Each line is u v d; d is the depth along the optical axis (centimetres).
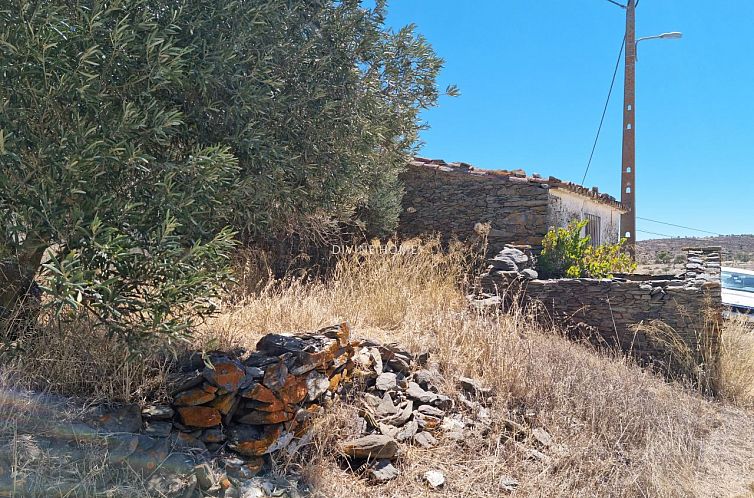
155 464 313
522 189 1168
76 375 341
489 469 436
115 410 332
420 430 470
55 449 291
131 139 330
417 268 826
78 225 279
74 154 284
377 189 644
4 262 329
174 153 387
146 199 327
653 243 5025
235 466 346
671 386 733
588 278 937
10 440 282
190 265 313
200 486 318
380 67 482
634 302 841
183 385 356
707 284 803
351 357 489
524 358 596
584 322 868
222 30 377
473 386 547
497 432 489
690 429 577
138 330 307
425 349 587
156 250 296
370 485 396
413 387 518
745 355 819
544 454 475
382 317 657
